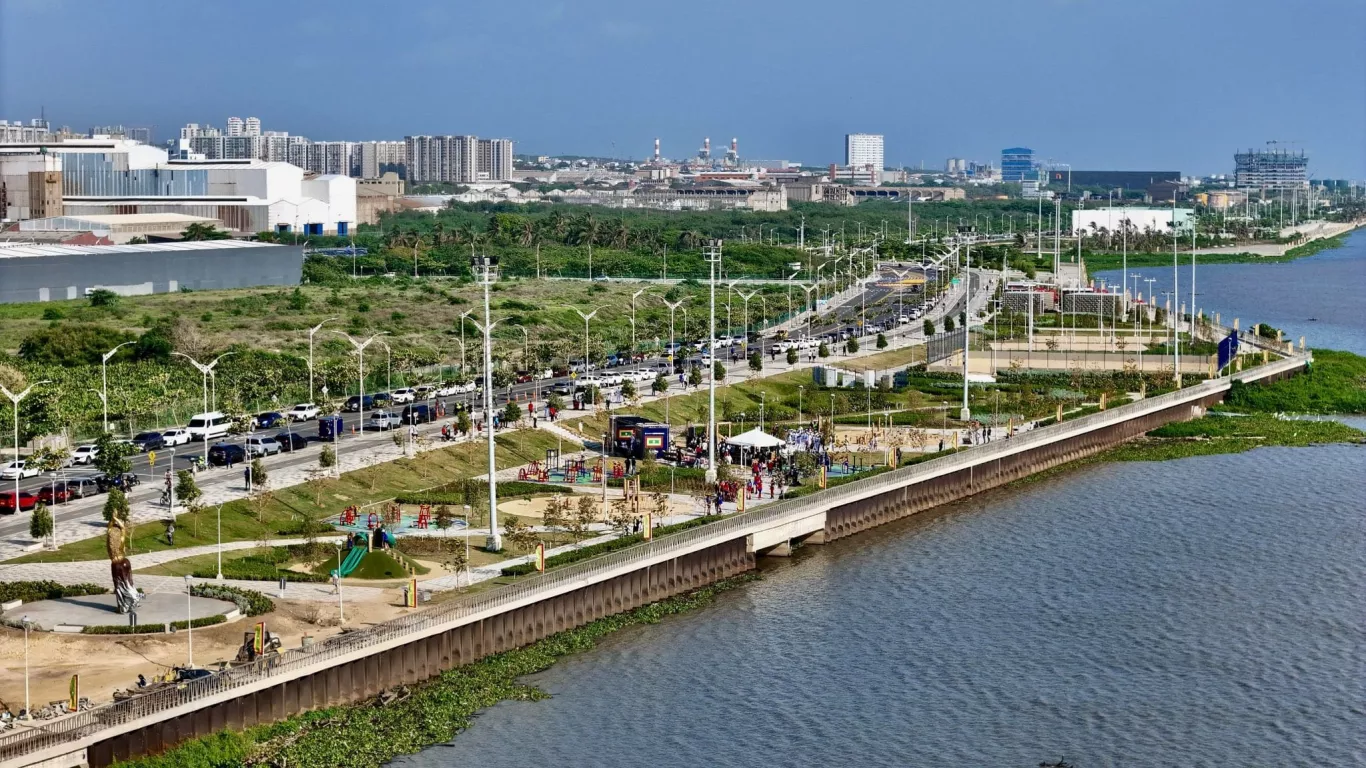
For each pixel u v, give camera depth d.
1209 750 142.88
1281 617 181.12
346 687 146.50
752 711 151.38
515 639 166.88
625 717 149.12
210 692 132.38
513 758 139.00
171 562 174.50
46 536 179.38
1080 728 147.88
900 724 148.50
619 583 181.75
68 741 121.31
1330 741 145.00
